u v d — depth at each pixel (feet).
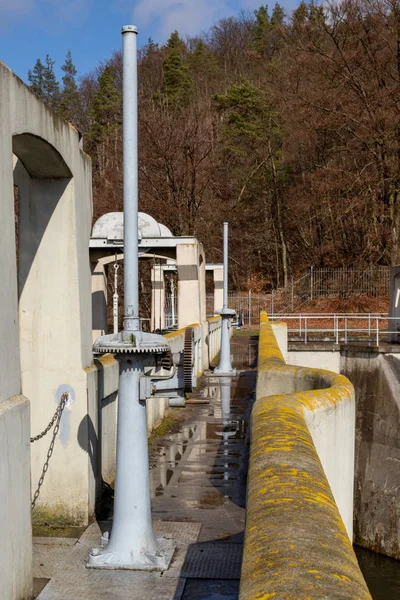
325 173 149.07
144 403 19.02
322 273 151.74
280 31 161.68
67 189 22.84
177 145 168.04
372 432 82.12
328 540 7.06
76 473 22.66
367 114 136.87
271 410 15.99
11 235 16.43
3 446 15.24
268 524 7.59
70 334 22.90
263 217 190.08
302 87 146.41
